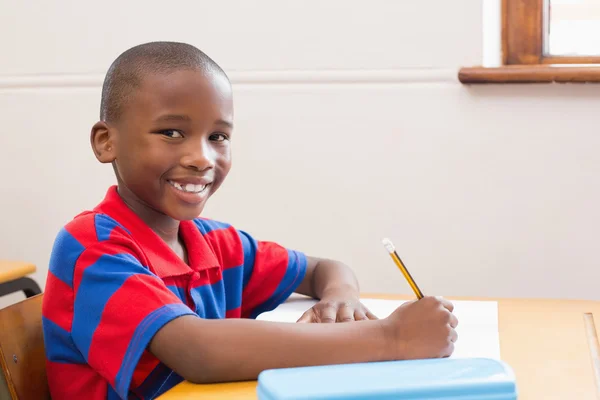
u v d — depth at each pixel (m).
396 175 1.84
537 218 1.78
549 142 1.75
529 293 1.80
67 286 0.89
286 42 1.86
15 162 2.05
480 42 1.76
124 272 0.85
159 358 0.80
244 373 0.76
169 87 0.90
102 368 0.82
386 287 1.87
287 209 1.91
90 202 2.02
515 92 1.76
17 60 2.02
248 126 1.90
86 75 1.98
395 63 1.81
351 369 0.66
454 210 1.82
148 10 1.94
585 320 1.00
